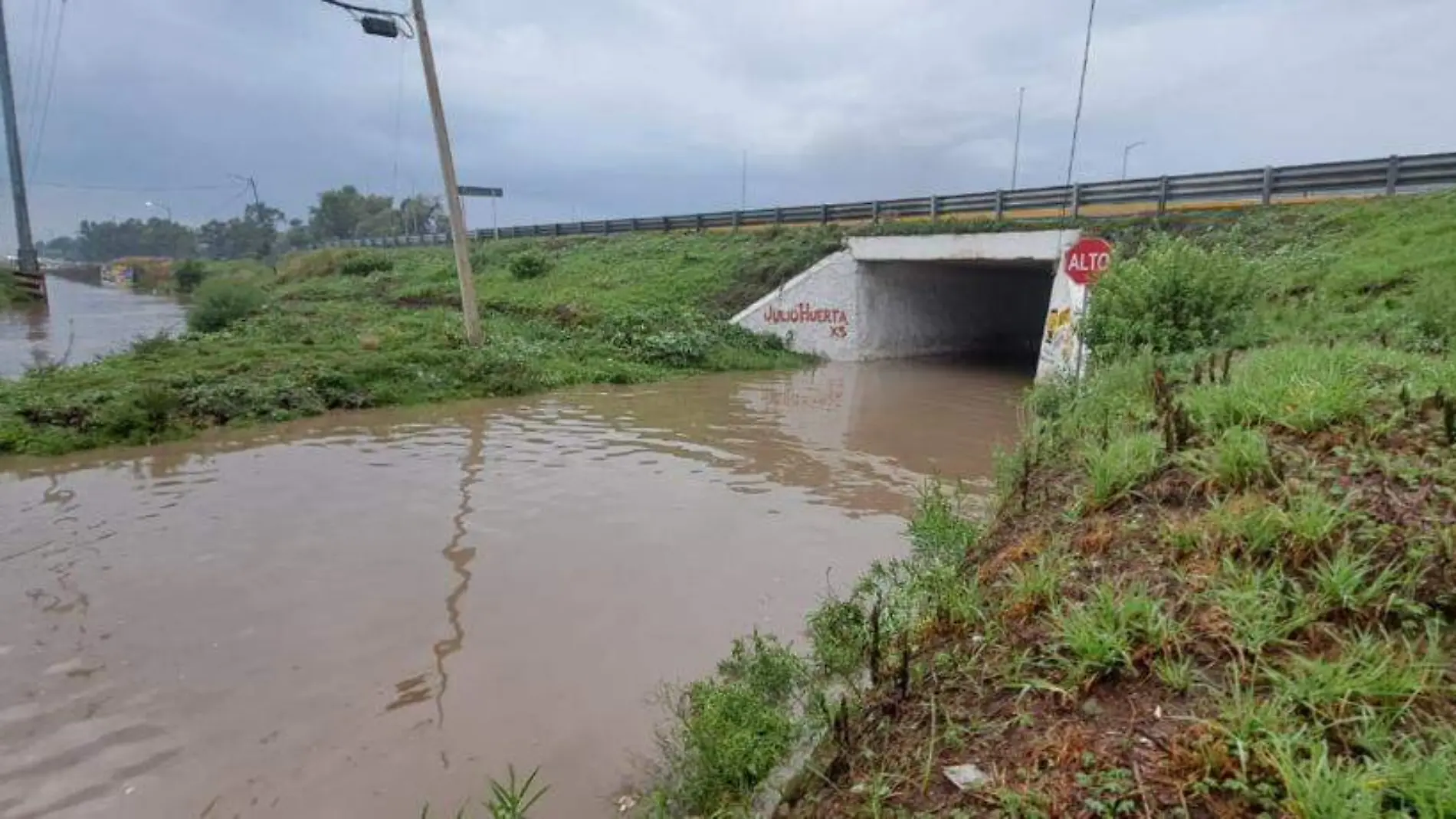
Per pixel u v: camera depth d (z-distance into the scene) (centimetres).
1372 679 225
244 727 401
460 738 394
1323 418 398
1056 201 1881
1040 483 484
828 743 304
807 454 1018
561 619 525
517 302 2550
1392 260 1109
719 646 489
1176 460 394
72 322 3017
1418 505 306
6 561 618
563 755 381
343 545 660
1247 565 295
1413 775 192
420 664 465
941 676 300
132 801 346
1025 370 1952
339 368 1380
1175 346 891
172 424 1084
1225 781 205
